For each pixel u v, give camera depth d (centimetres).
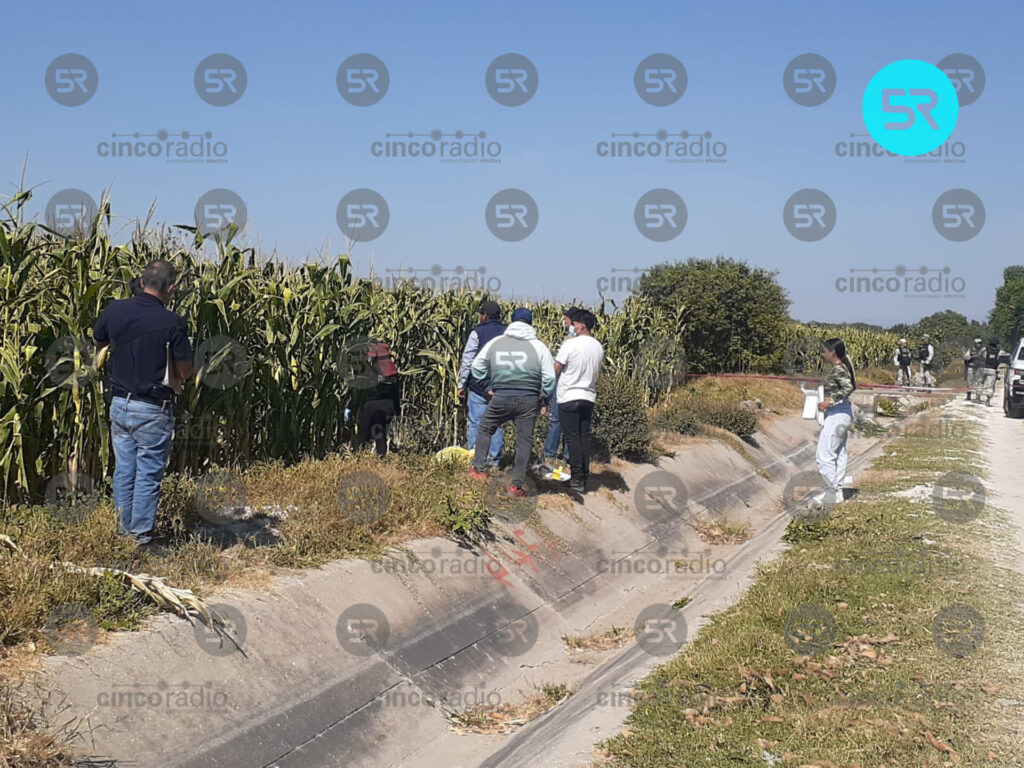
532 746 511
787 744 466
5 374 602
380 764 508
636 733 494
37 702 402
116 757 404
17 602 453
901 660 582
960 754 448
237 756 454
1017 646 609
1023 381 2397
